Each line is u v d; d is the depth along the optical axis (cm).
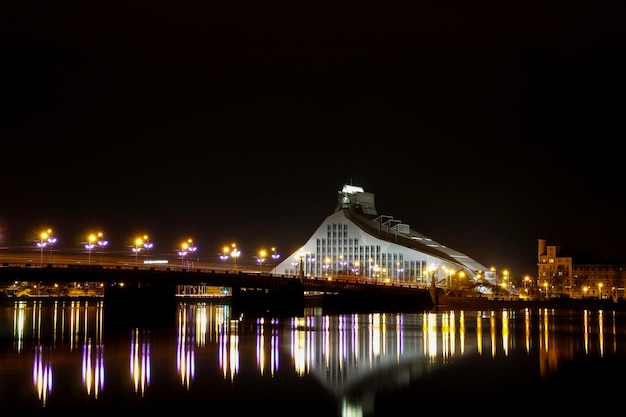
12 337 11969
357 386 7594
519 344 11175
